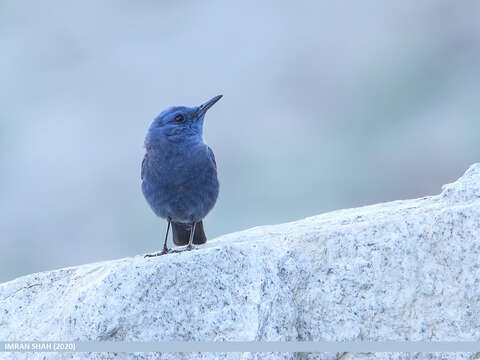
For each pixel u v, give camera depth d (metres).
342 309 7.55
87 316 7.49
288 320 7.45
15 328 8.30
